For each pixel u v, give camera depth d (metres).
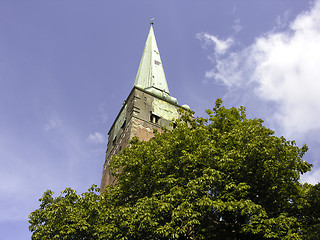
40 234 15.91
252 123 20.17
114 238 15.20
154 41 49.72
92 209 16.47
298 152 17.92
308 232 15.23
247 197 16.84
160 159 18.08
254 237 16.41
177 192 15.28
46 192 17.94
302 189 18.03
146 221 14.62
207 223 16.02
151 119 34.81
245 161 16.45
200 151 17.22
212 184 16.22
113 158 20.56
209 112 23.23
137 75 45.06
